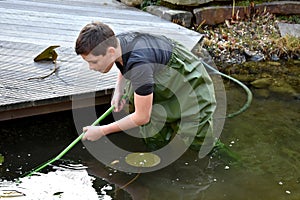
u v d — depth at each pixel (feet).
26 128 8.28
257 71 11.55
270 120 9.05
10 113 7.97
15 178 7.06
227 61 12.03
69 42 10.86
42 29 11.66
